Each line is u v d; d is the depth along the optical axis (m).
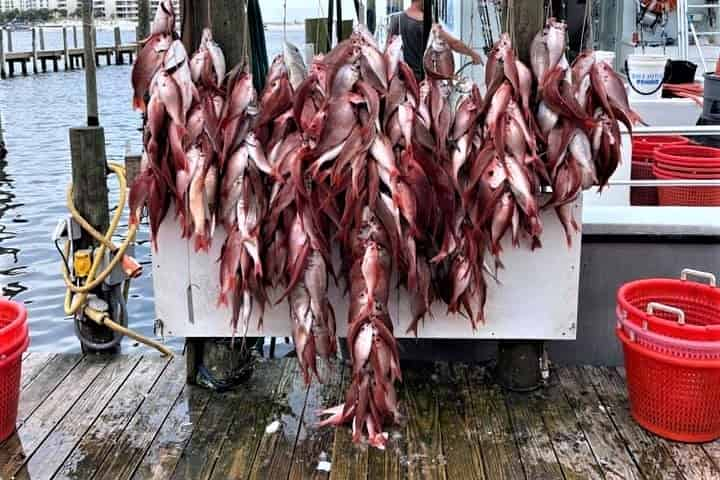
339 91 2.40
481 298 2.71
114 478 2.41
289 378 3.06
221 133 2.54
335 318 2.80
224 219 2.62
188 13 2.68
